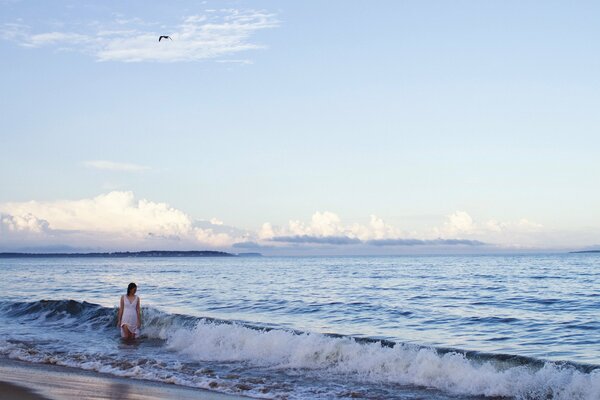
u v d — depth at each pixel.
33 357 13.64
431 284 41.94
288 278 54.91
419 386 10.78
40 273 80.38
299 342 13.41
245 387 10.65
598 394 9.46
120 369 12.22
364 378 11.43
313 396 10.05
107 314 20.11
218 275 66.44
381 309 23.91
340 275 60.16
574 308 23.98
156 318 18.02
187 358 13.62
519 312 22.62
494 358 11.82
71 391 9.84
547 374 10.51
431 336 16.62
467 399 9.90
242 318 21.03
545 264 99.62
